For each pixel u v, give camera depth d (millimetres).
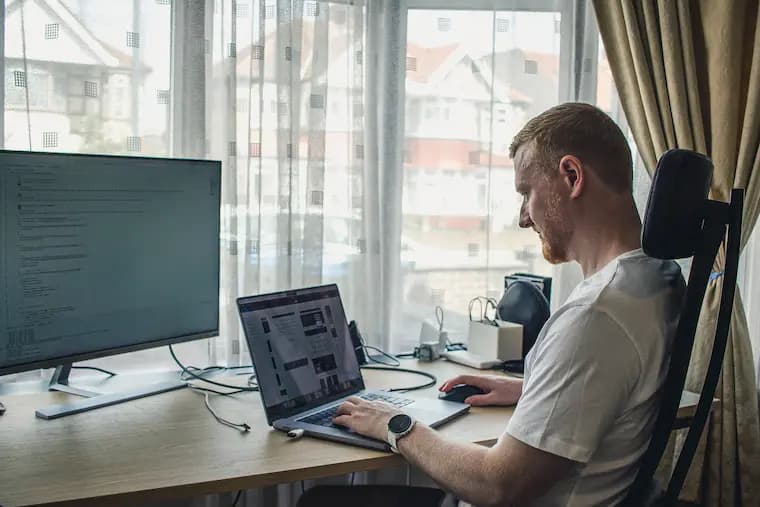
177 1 2178
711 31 2527
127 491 1283
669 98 2533
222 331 2285
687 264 2629
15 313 1594
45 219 1629
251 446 1522
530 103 2617
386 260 2504
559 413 1231
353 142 2398
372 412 1583
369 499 1808
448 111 2555
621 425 1265
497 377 1895
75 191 1676
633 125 2576
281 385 1699
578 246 1392
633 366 1232
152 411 1742
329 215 2430
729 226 1214
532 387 1282
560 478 1258
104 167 1725
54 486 1298
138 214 1803
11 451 1461
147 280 1839
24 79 2008
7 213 1564
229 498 2312
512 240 2643
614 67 2584
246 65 2262
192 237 1935
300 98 2324
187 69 2176
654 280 1300
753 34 2539
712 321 2467
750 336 2779
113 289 1768
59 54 2066
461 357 2270
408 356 2420
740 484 2496
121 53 2135
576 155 1339
